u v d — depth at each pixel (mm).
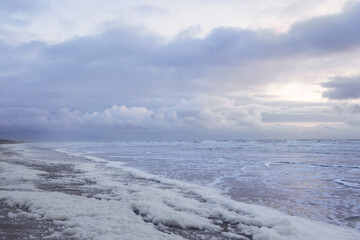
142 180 12930
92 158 25797
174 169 17906
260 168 18656
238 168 18578
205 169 17922
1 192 7711
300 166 20141
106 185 10711
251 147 59719
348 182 13016
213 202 8664
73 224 5199
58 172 14461
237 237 5629
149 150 44812
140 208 7180
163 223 6207
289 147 57906
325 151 41469
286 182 12945
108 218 5859
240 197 9766
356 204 8805
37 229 4922
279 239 5500
